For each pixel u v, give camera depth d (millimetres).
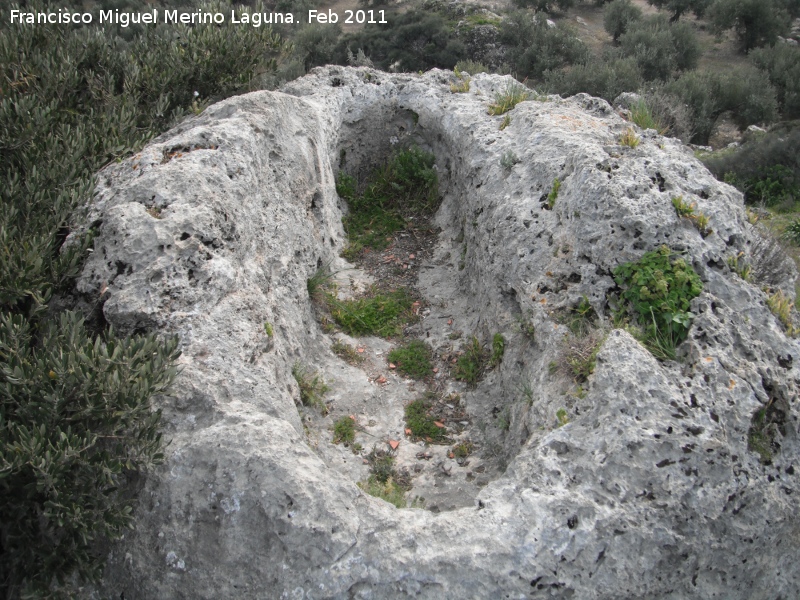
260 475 3369
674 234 4547
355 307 6324
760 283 4949
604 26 27281
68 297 4422
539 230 5262
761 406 3764
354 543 3238
